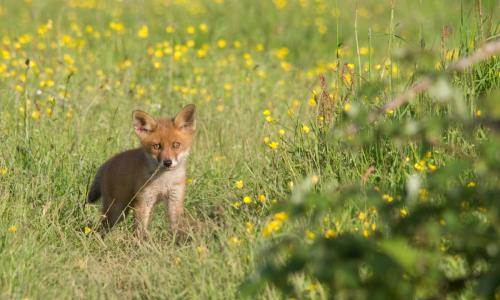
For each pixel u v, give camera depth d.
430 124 5.93
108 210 11.92
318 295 7.78
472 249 5.94
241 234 9.41
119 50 21.56
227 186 12.16
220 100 16.75
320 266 5.32
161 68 19.34
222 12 28.50
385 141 10.55
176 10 28.81
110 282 9.42
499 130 5.80
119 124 15.07
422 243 6.14
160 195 12.20
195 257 9.27
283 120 15.05
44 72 17.92
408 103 10.84
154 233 11.63
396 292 5.46
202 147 14.38
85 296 9.09
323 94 11.27
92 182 12.65
